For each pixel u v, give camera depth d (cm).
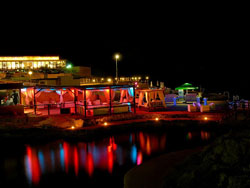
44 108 2394
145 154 1086
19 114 1930
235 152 666
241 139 707
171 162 901
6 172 897
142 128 1658
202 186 598
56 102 2552
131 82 4322
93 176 845
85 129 1522
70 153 1120
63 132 1468
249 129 780
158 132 1538
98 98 2788
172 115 1981
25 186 777
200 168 671
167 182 693
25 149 1191
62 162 998
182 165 777
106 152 1128
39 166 956
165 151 1122
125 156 1065
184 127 1658
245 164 618
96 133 1495
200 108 2152
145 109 2350
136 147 1202
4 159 1043
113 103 2275
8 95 2488
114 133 1534
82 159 1031
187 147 1177
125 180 749
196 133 1486
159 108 2306
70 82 3384
